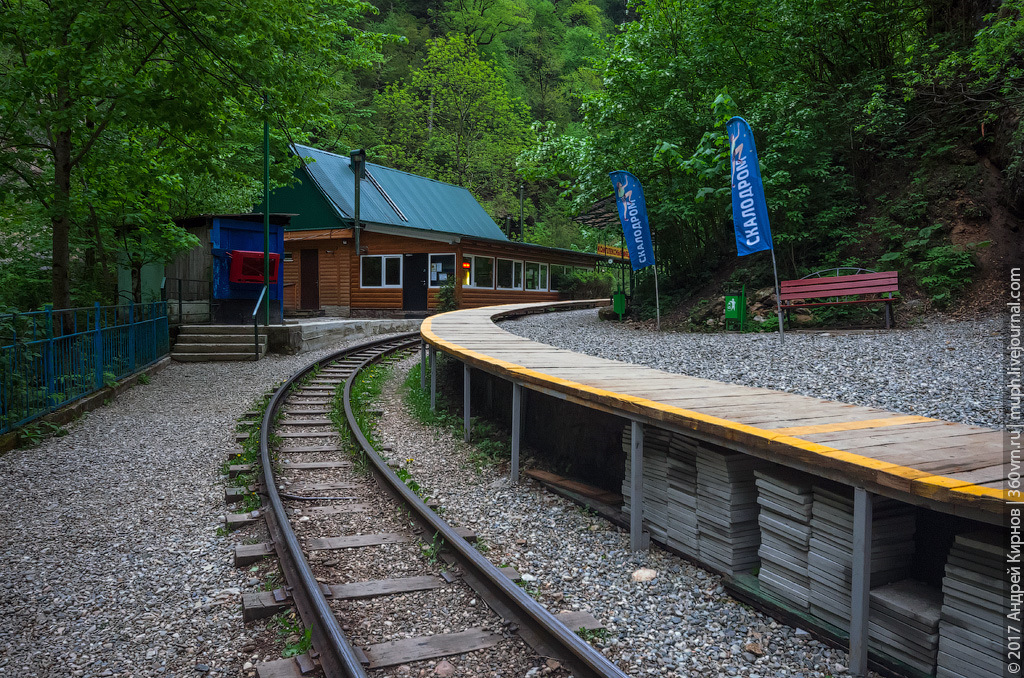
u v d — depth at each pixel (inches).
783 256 563.8
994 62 459.2
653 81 599.5
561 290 1223.5
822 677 119.8
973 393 251.0
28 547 182.5
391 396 418.0
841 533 129.7
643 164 614.5
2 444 278.8
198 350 553.6
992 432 147.8
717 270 640.4
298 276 1010.7
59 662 127.6
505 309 759.1
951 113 539.2
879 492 115.7
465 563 166.9
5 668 125.5
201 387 437.7
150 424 335.3
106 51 365.1
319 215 948.0
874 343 375.9
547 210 2018.9
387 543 186.1
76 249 560.4
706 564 166.7
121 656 129.3
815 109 558.6
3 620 143.6
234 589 156.3
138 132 466.6
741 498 159.5
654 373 247.6
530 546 186.1
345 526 199.9
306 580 147.3
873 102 507.2
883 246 521.0
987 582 106.3
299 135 622.8
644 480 191.8
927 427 152.8
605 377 235.0
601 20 2664.9
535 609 133.7
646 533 184.5
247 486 230.4
